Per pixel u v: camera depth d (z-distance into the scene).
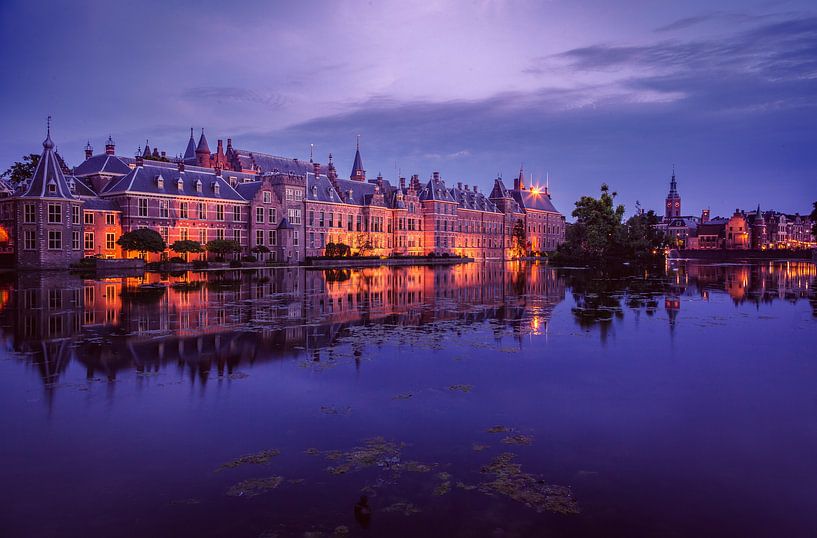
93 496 9.34
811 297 39.25
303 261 95.81
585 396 14.67
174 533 8.25
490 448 11.27
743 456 10.92
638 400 14.37
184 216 81.50
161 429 12.20
